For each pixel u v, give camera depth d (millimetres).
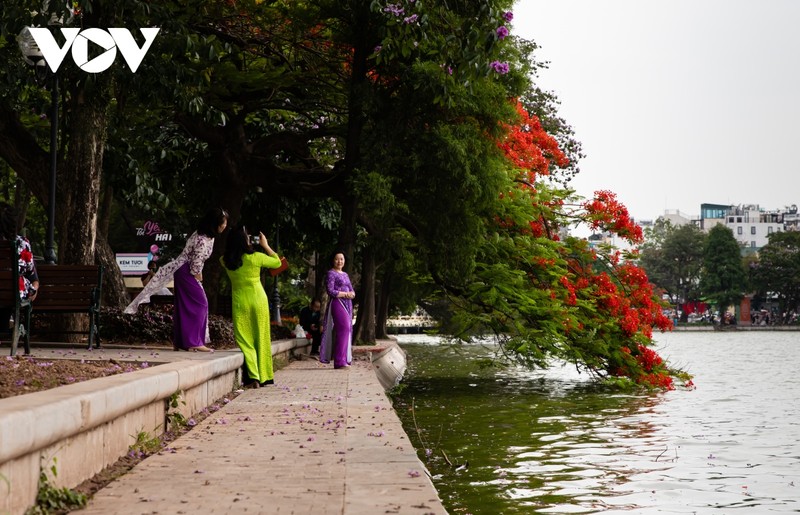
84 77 13867
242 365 11812
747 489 8094
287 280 49062
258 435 7062
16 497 4062
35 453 4316
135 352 11406
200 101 15766
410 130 18797
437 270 20453
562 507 7207
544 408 16016
